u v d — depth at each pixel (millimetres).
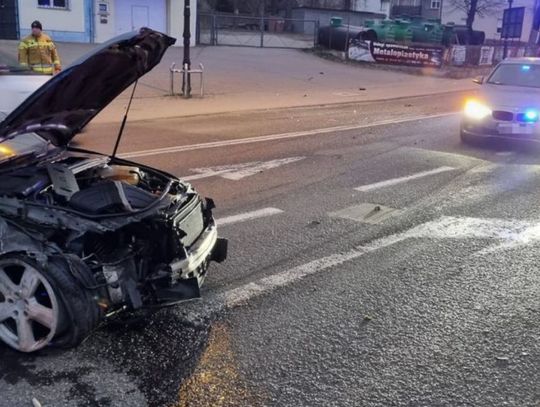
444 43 32406
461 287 4746
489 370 3555
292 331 3973
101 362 3512
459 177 8523
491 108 10484
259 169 8648
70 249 3465
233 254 5301
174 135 11281
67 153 4613
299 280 4797
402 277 4918
